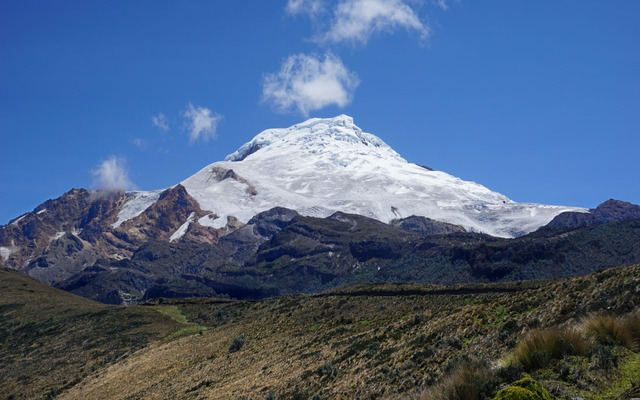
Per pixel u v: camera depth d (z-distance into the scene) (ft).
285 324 267.39
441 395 51.47
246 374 189.37
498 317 110.42
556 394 46.34
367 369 119.55
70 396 252.83
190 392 191.01
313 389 128.98
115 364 294.46
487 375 51.06
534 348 52.39
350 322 230.48
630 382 45.39
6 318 450.30
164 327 374.02
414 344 117.70
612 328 53.36
